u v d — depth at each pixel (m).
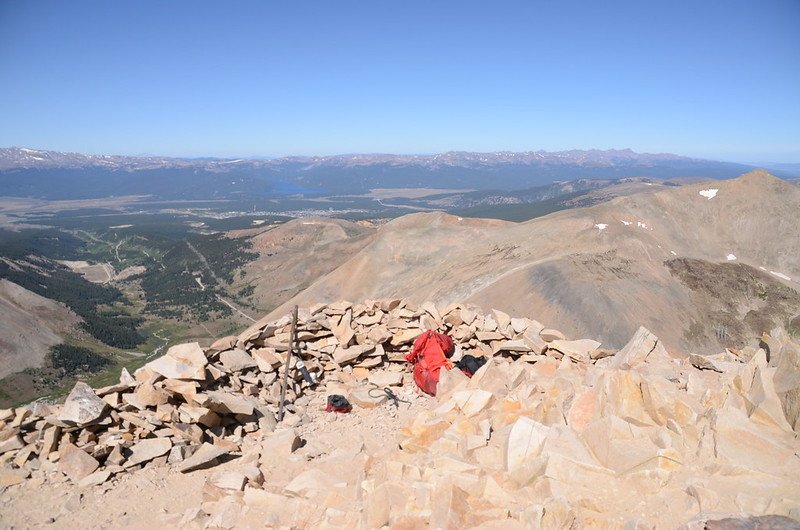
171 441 8.62
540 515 4.79
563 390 7.46
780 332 7.79
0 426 8.30
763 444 5.18
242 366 10.70
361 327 12.74
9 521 6.75
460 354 12.10
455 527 4.90
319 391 11.35
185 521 6.62
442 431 7.19
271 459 8.41
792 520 4.15
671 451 5.25
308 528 5.98
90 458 7.93
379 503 5.54
